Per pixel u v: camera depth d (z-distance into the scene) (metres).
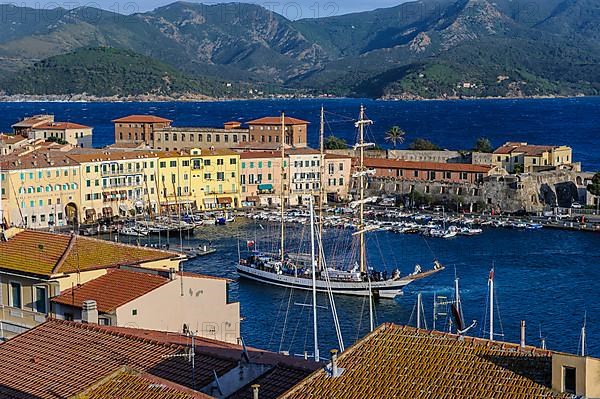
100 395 50.38
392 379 46.38
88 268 78.00
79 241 84.00
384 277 176.88
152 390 49.75
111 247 84.69
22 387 56.03
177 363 56.91
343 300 170.25
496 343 48.03
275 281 184.00
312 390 46.41
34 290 77.44
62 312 74.50
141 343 60.47
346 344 135.88
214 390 52.50
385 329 51.31
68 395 52.84
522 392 43.75
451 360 47.19
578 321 148.00
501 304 161.25
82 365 58.03
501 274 190.50
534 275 188.88
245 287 183.25
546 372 44.78
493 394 44.06
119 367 54.81
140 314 72.31
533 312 154.62
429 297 169.38
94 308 70.25
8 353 61.94
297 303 165.88
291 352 130.50
